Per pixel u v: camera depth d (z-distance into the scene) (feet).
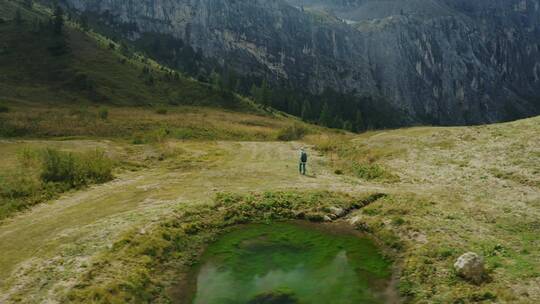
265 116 456.45
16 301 53.26
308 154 169.37
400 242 73.46
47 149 123.34
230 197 96.07
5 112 253.85
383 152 145.07
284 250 74.13
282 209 93.15
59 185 109.70
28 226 81.20
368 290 59.31
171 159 154.20
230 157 161.17
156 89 449.06
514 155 116.06
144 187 111.55
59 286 56.49
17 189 101.09
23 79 386.52
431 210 86.12
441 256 65.16
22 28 501.56
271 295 58.08
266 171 132.16
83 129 218.18
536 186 94.73
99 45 523.70
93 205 94.99
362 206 94.99
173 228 78.74
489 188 98.58
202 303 56.44
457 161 122.62
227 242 77.87
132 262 64.69
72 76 403.34
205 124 284.20
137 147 175.42
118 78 437.17
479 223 78.69
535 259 61.98
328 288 59.98
